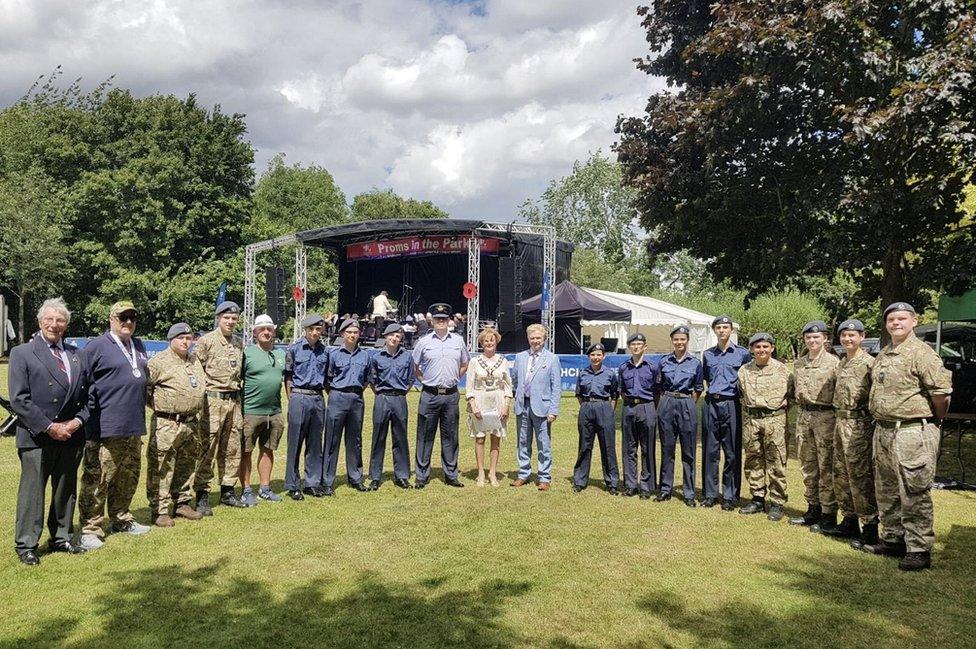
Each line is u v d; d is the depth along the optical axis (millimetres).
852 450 5797
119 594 4535
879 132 8445
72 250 32156
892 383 5340
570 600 4508
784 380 6637
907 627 4160
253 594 4566
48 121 34438
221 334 6617
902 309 5383
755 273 11672
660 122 11359
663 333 32594
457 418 7938
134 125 34906
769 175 10812
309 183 54938
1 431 5695
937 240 10625
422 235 24719
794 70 9508
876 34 9016
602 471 8453
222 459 6762
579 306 22750
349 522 6297
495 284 26312
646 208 12219
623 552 5508
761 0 9625
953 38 8305
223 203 35312
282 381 7109
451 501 7160
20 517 5078
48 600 4418
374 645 3854
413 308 27750
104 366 5520
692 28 11750
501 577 4914
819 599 4578
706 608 4406
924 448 5207
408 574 4965
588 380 7688
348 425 7613
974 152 8578
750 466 6809
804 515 6543
